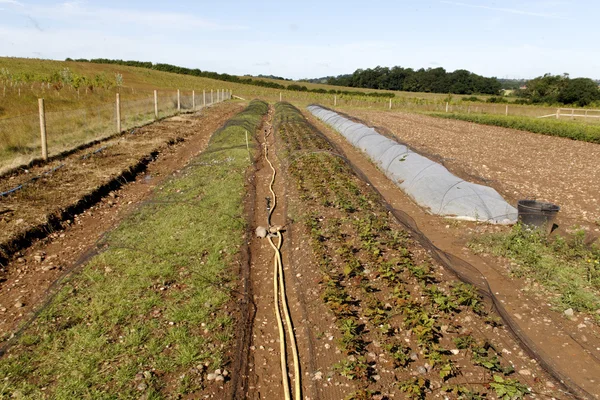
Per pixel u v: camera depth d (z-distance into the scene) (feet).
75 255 24.95
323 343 17.29
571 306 20.17
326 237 26.61
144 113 82.84
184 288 20.57
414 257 24.25
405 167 41.55
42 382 14.52
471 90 313.53
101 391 14.16
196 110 101.30
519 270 23.52
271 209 33.32
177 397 14.24
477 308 19.35
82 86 128.26
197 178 39.86
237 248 25.26
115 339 16.72
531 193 38.93
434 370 15.74
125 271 21.71
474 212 31.32
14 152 41.73
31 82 114.42
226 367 15.89
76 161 42.91
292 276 22.89
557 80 213.25
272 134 72.69
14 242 24.79
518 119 102.99
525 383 15.21
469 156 56.65
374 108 156.97
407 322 17.74
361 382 15.12
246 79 325.01
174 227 27.55
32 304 19.49
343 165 45.44
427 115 128.67
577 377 15.81
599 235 28.76
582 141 77.77
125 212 31.55
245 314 19.25
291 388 15.31
